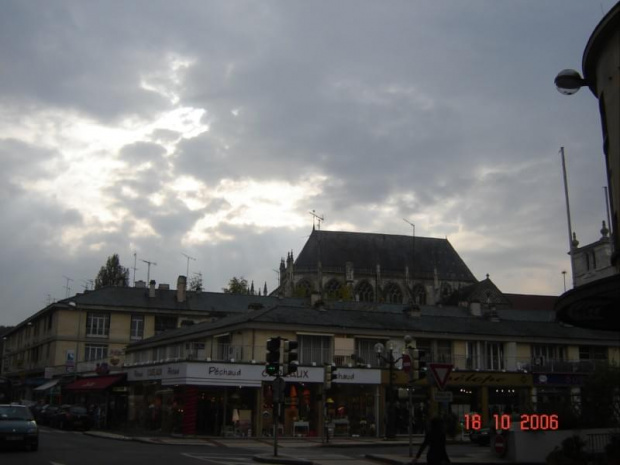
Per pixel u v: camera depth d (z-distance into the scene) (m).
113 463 18.34
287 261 96.06
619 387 28.39
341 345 39.78
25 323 73.31
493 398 42.69
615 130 14.45
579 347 46.84
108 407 44.56
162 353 48.03
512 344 44.62
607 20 14.38
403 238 102.25
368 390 39.62
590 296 12.58
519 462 21.61
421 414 40.44
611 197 14.94
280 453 24.95
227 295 68.75
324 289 93.06
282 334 38.31
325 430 34.72
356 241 99.50
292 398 37.56
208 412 35.75
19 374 74.31
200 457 21.69
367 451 27.19
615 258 14.65
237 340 38.75
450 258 103.00
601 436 22.03
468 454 25.48
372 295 96.25
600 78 15.23
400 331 41.31
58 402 55.94
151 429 39.44
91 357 61.75
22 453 20.69
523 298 91.75
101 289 65.25
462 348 43.44
